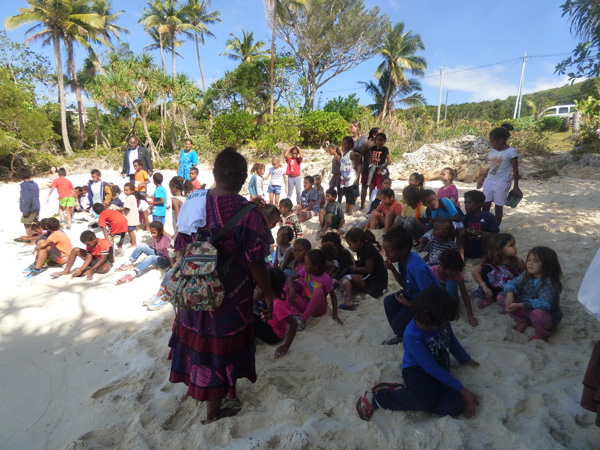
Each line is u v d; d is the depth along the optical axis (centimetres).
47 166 2245
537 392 287
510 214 752
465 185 1138
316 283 428
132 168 997
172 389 318
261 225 246
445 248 483
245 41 3569
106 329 445
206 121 3047
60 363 381
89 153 2597
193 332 252
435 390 270
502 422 258
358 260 495
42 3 2702
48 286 579
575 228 638
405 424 266
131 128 3106
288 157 995
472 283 481
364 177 842
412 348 275
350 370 338
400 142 1884
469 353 344
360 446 248
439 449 241
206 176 1789
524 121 2580
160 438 263
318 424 264
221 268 243
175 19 3522
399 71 3381
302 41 3030
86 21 2812
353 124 845
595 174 1162
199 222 244
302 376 328
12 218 1100
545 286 354
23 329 450
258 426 273
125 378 337
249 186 1030
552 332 356
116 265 675
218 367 248
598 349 205
